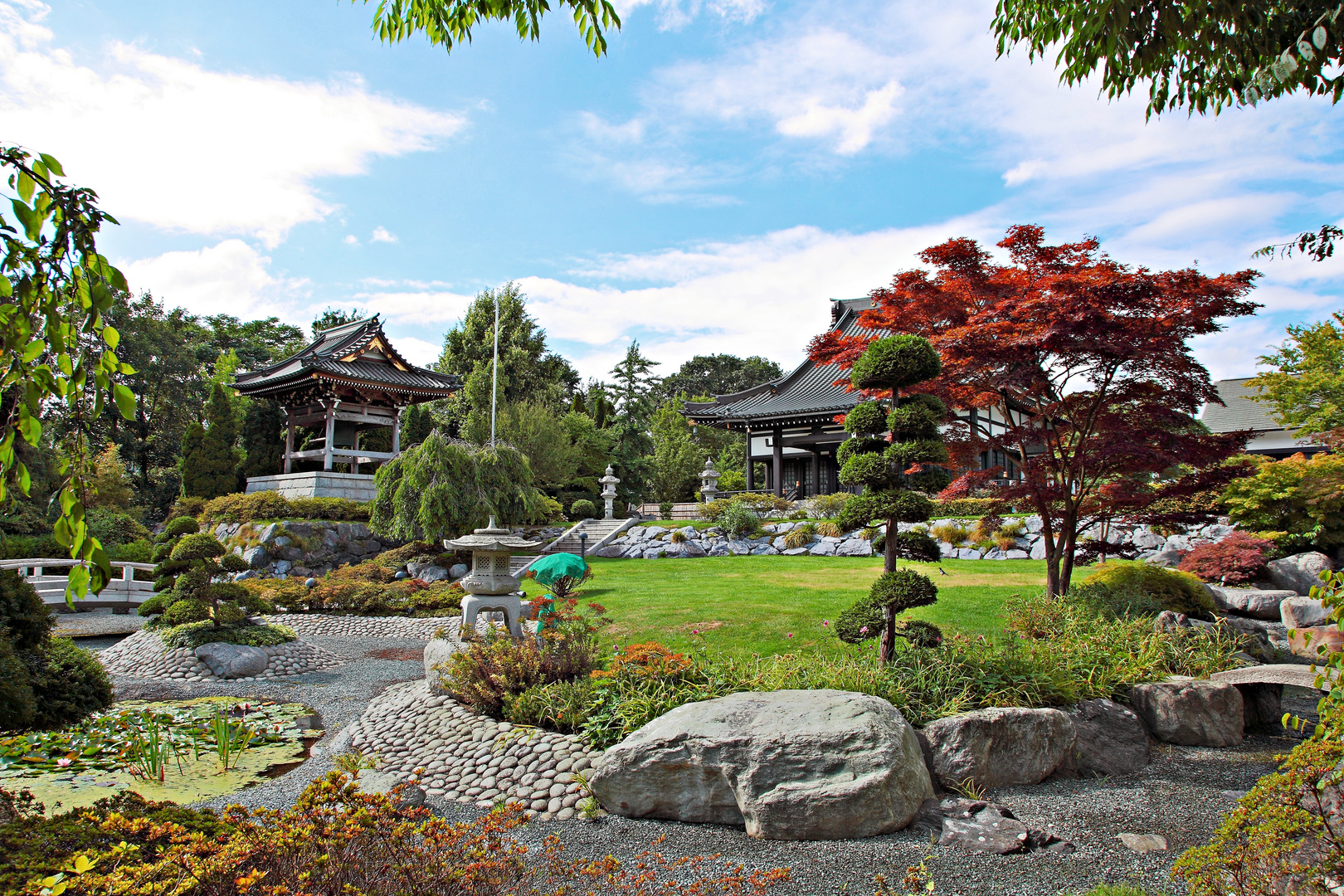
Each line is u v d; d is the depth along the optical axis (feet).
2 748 23.34
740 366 228.63
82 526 7.14
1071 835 16.74
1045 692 22.21
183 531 43.42
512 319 139.85
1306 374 55.93
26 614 20.39
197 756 24.13
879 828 16.93
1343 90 14.35
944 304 32.17
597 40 17.48
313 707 31.19
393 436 95.61
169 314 149.48
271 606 55.06
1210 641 27.73
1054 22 18.80
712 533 76.18
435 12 17.78
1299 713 26.08
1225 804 18.35
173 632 39.91
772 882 14.39
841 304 102.94
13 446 6.74
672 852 16.42
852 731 17.93
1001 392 34.09
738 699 20.17
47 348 7.22
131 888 8.52
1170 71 17.83
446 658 29.66
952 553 61.82
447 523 68.28
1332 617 11.25
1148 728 23.31
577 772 19.97
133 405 7.16
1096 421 31.96
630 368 193.88
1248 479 43.29
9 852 9.21
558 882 14.61
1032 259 31.94
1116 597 31.55
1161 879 14.53
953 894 14.20
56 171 6.70
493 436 103.76
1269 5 13.79
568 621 28.96
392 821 11.24
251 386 91.86
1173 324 28.04
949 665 22.67
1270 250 14.34
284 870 9.95
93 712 21.54
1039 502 32.68
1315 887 10.15
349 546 73.05
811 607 39.52
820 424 94.12
